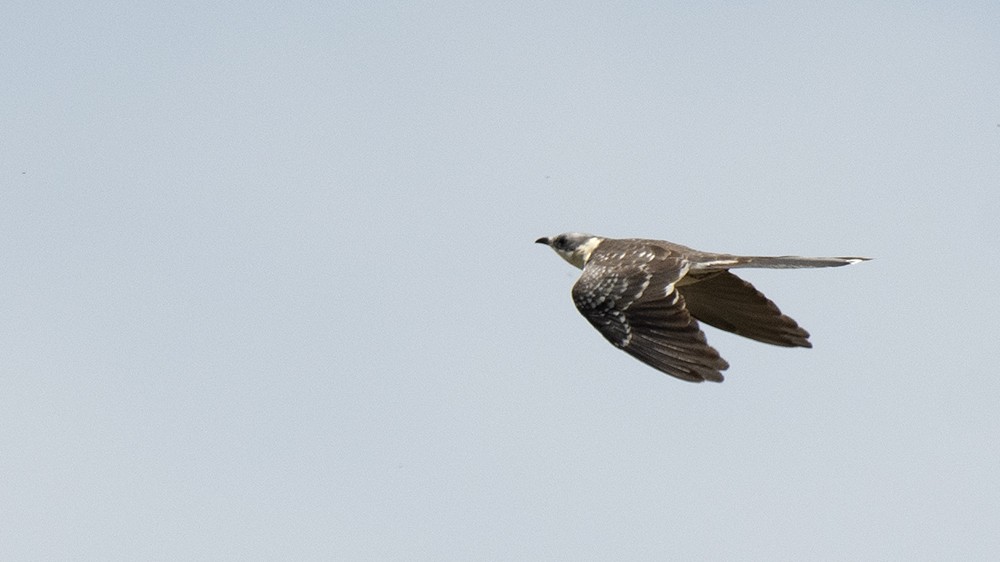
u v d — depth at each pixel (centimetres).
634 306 1530
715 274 1611
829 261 1540
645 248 1595
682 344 1491
